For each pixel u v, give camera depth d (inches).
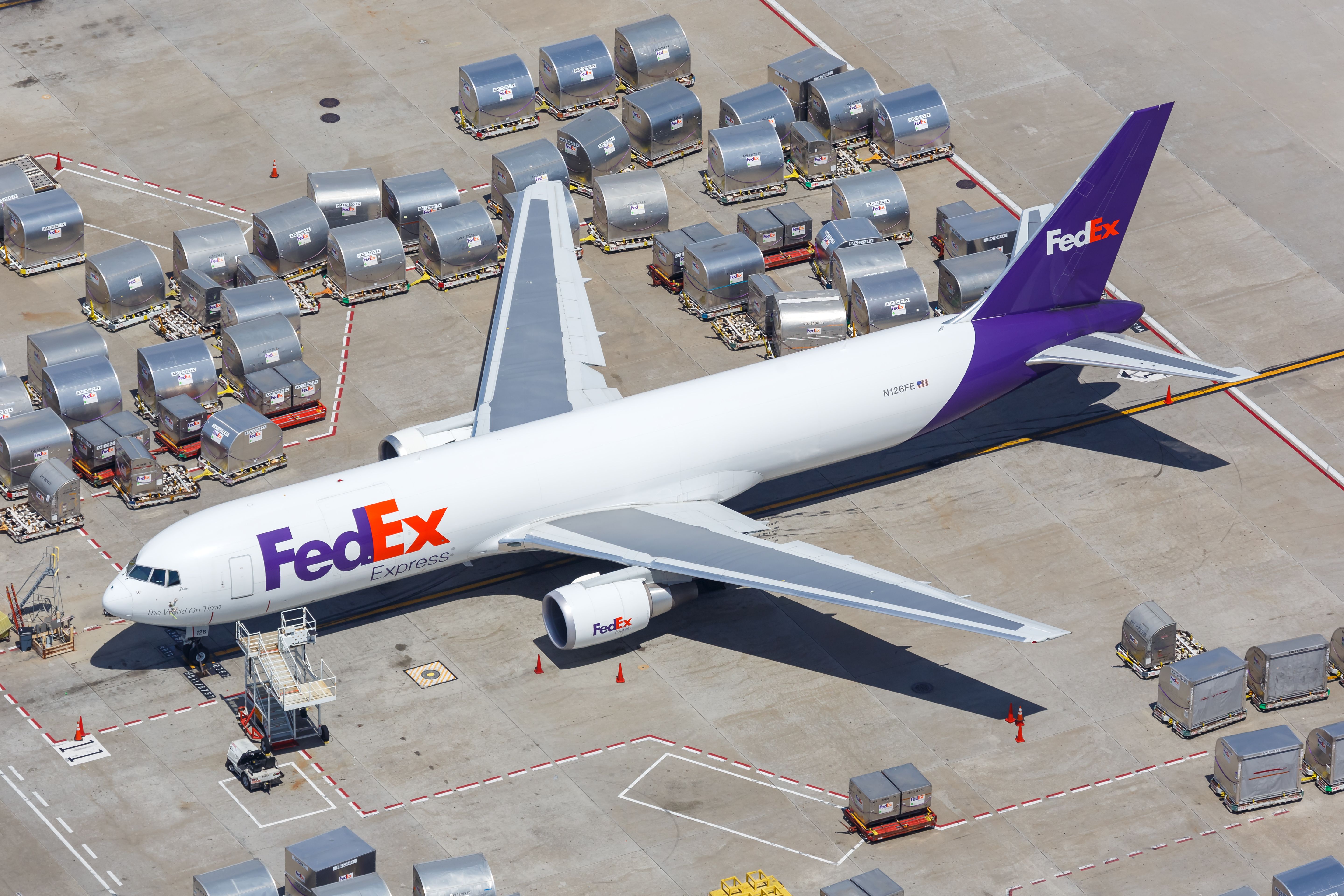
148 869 6850.4
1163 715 7736.2
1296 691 7800.2
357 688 7736.2
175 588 7529.5
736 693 7795.3
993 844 7106.3
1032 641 7165.4
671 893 6835.6
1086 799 7342.5
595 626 7721.5
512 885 6835.6
